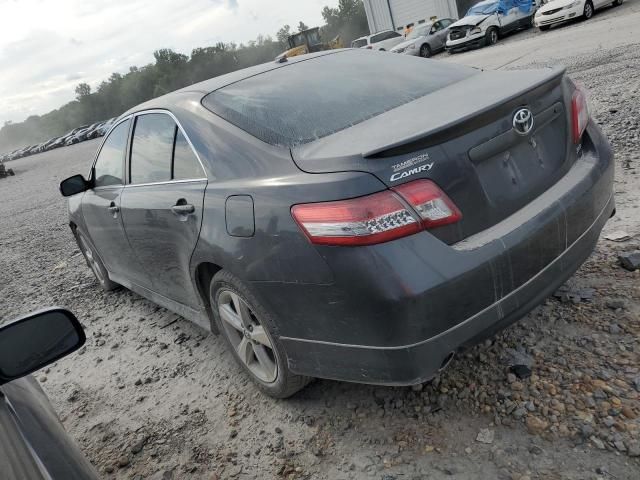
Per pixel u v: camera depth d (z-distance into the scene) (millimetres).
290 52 31281
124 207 3617
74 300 5402
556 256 2334
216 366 3443
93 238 4664
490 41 19672
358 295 2029
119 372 3721
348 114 2631
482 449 2229
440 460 2232
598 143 2707
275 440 2627
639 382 2342
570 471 2025
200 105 2965
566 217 2346
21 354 1665
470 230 2137
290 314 2342
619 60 9156
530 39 16969
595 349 2613
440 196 2047
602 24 14438
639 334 2633
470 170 2135
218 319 3033
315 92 2873
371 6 30562
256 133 2613
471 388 2576
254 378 2941
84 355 4121
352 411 2656
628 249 3383
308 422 2676
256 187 2379
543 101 2428
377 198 1973
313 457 2455
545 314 2965
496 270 2096
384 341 2055
